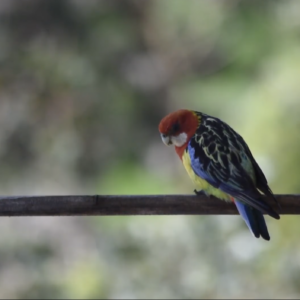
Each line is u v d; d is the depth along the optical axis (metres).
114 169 16.69
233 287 12.19
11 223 16.92
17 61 18.11
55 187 17.34
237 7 16.78
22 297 15.46
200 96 15.80
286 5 15.77
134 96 18.33
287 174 11.56
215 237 12.50
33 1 18.16
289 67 13.02
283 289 11.91
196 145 8.26
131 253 13.23
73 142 17.61
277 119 12.07
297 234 11.70
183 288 12.55
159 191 14.71
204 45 18.17
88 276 14.00
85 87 18.00
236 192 7.60
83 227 17.05
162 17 18.53
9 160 17.62
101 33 18.27
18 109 17.97
